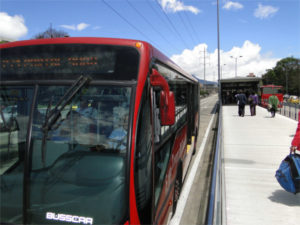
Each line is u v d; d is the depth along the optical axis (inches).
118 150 102.4
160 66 143.4
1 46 117.4
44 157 104.8
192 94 356.5
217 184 113.3
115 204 99.0
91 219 99.3
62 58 112.0
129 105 104.3
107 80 107.6
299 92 3486.7
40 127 106.9
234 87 1423.5
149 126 108.0
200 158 359.9
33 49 114.1
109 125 104.6
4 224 104.5
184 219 193.9
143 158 103.1
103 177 101.2
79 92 107.6
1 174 107.7
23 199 103.4
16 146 108.7
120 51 110.5
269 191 232.5
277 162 320.2
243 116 834.8
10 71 114.7
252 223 178.5
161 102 118.3
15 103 111.7
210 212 87.5
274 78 3927.2
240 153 366.3
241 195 225.3
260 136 486.0
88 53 111.0
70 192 101.8
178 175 204.4
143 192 101.5
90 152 103.8
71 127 106.0
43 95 109.3
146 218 101.4
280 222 179.2
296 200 213.3
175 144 190.1
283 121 692.7
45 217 101.8
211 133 573.3
